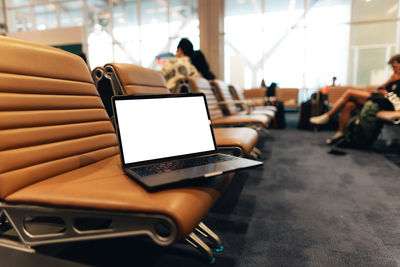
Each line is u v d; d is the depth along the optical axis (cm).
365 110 309
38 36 707
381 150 317
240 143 124
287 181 205
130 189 66
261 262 103
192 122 100
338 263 103
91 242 114
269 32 819
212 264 101
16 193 68
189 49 272
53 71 90
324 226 133
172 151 91
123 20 930
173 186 67
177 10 916
